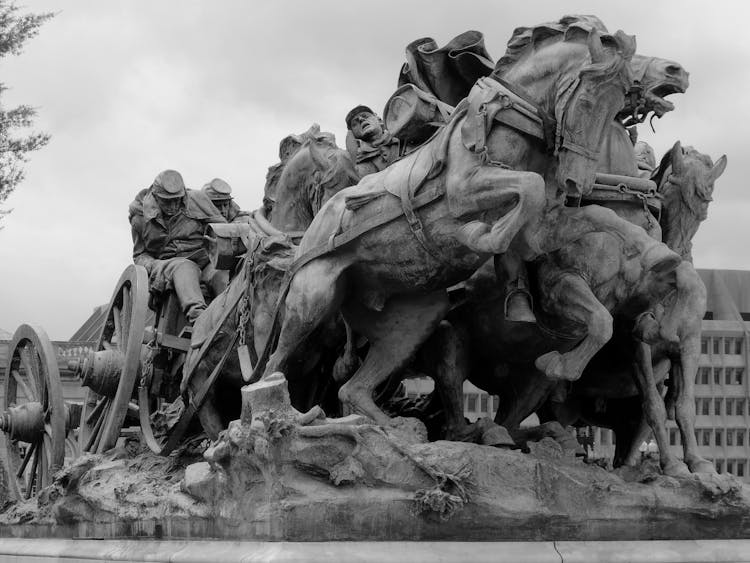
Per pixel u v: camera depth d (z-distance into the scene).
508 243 9.65
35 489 15.62
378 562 9.16
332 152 12.48
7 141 24.09
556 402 12.27
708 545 10.34
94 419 14.56
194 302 14.24
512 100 10.04
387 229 10.39
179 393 13.84
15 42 24.06
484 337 11.17
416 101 11.52
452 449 9.77
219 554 9.69
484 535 9.69
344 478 9.48
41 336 15.41
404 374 12.01
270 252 11.66
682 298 10.53
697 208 11.69
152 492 11.63
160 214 15.51
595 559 9.82
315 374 11.98
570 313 10.27
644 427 12.31
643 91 11.16
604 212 10.47
